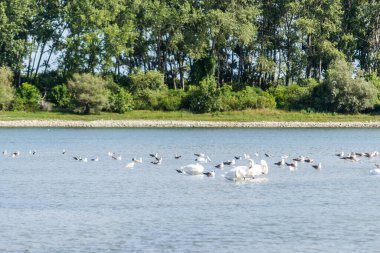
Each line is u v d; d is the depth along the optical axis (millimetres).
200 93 185625
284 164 91000
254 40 198250
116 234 50625
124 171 85938
